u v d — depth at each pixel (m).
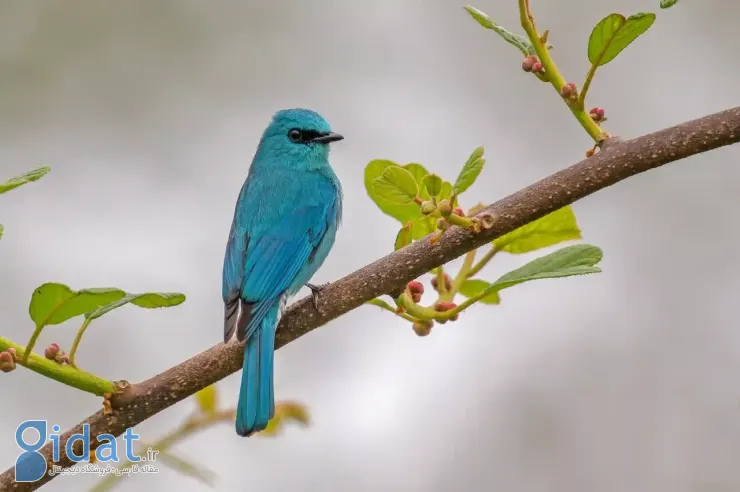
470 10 6.54
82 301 5.65
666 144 5.98
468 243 6.30
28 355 5.84
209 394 7.22
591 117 6.28
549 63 6.23
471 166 5.98
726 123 5.88
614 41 5.98
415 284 6.93
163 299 5.77
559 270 6.19
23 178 5.46
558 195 6.14
